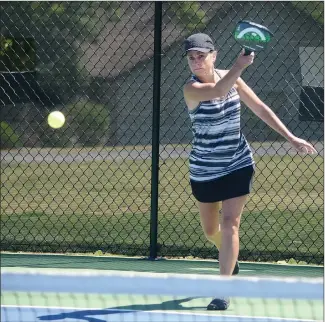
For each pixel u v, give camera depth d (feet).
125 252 62.18
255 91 127.65
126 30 128.98
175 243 65.77
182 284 28.86
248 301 48.34
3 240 65.77
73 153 129.49
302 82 100.12
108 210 82.69
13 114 126.21
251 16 125.59
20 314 44.75
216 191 45.80
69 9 120.88
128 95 135.85
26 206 85.71
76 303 48.03
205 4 127.13
